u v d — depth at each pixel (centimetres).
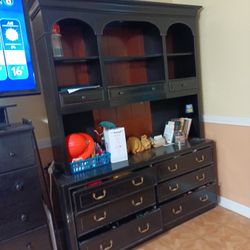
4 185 142
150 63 231
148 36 228
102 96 184
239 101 209
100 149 197
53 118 178
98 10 178
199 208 227
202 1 221
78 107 176
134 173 187
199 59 233
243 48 198
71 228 168
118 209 183
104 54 214
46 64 170
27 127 146
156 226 202
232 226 211
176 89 219
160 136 238
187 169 215
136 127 237
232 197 232
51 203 187
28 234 151
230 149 225
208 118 238
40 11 161
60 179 173
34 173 150
